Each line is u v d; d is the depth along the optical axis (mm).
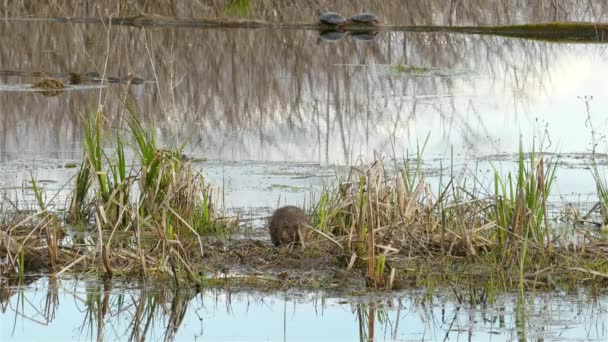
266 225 12422
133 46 30062
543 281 10109
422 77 26000
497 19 35844
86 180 12812
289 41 31891
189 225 11477
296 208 11430
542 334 8625
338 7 36438
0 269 10555
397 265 10531
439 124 19859
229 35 32656
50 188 14508
